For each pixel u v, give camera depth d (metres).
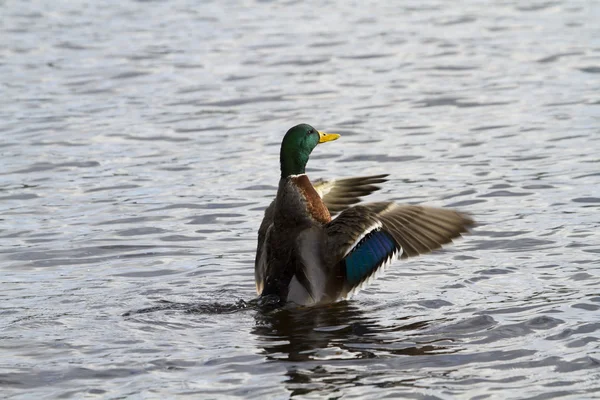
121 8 29.86
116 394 7.71
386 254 9.34
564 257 11.14
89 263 11.52
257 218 13.21
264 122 18.28
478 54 22.97
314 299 9.55
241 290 10.41
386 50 23.73
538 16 26.94
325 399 7.52
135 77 21.83
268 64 22.73
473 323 9.15
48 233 12.68
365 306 9.68
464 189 14.07
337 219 9.62
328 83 20.94
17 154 16.48
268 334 8.96
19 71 22.45
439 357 8.35
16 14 29.05
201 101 19.81
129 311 9.66
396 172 15.10
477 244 11.76
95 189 14.64
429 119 18.02
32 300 10.12
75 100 20.03
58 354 8.52
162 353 8.52
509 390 7.64
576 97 18.95
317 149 16.55
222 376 8.02
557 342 8.60
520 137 16.61
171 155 16.36
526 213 12.90
